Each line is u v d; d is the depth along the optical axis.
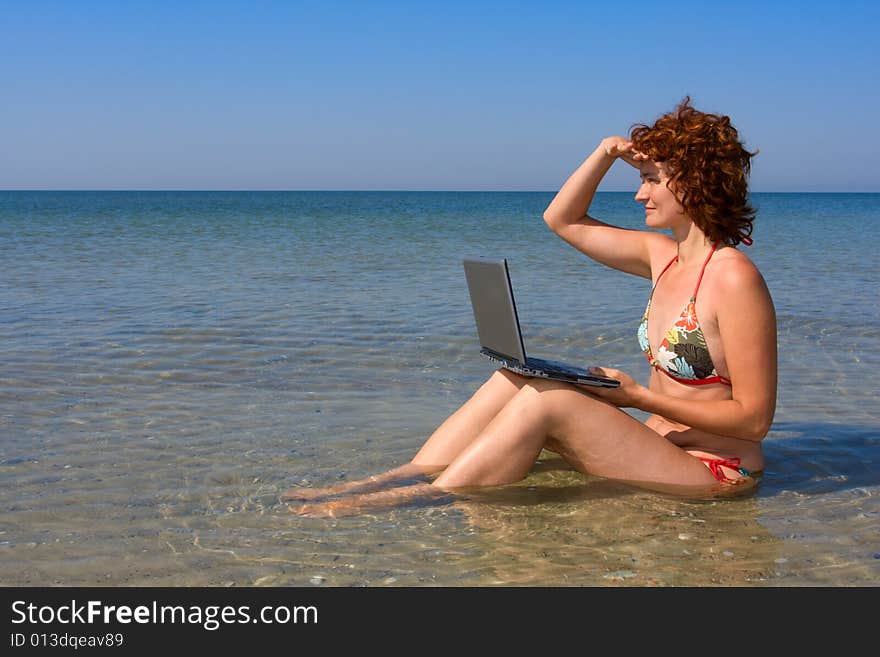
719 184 3.28
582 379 3.41
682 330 3.41
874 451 4.31
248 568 2.89
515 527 3.24
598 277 12.64
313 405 5.15
